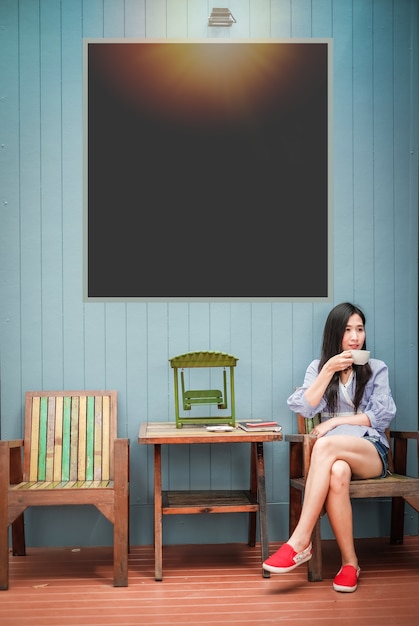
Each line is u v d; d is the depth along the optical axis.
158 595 2.59
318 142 3.43
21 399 3.27
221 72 3.41
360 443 2.76
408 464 3.40
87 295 3.34
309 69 3.42
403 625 2.27
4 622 2.32
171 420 3.30
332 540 3.32
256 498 3.06
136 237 3.40
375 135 3.42
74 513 3.25
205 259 3.42
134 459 3.28
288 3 3.40
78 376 3.29
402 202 3.42
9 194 3.30
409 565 2.90
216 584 2.71
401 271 3.41
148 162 3.41
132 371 3.30
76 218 3.32
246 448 3.32
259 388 3.34
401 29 3.43
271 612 2.40
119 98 3.40
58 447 3.12
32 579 2.79
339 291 3.39
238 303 3.34
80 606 2.48
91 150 3.39
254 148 3.43
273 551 3.14
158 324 3.32
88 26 3.34
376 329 3.40
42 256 3.30
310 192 3.43
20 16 3.31
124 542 2.69
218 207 3.43
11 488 2.73
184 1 3.37
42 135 3.31
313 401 2.93
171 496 3.12
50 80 3.32
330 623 2.29
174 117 3.42
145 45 3.39
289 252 3.42
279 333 3.35
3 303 3.29
